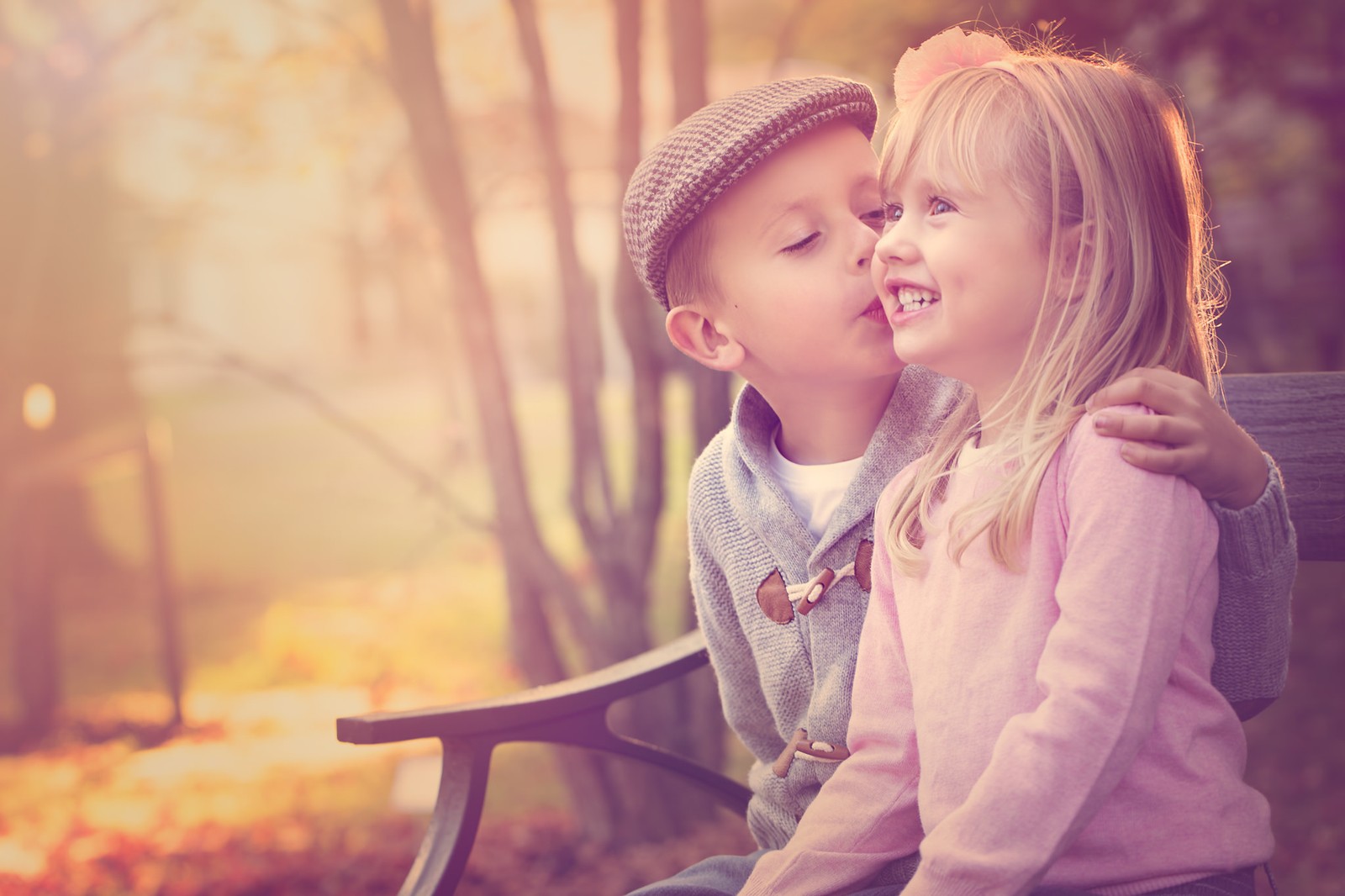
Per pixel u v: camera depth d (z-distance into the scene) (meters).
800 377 1.17
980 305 0.97
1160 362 0.99
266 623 8.26
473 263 3.64
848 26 4.55
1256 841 0.92
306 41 5.17
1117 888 0.91
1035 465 0.94
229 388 23.44
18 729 6.02
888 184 1.04
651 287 1.25
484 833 4.07
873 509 1.15
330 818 4.52
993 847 0.83
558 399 18.58
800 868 1.05
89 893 4.00
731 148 1.09
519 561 3.72
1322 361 7.80
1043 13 3.65
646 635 3.68
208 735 6.02
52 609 6.22
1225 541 0.98
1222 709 0.95
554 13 6.05
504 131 5.87
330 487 13.30
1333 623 5.20
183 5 5.28
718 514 1.27
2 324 6.39
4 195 6.60
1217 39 4.50
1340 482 1.26
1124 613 0.86
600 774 3.77
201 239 7.70
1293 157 6.02
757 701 1.32
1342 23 4.66
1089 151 0.95
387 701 6.29
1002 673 0.93
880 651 1.08
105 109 6.14
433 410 17.83
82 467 6.23
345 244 7.05
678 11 3.35
